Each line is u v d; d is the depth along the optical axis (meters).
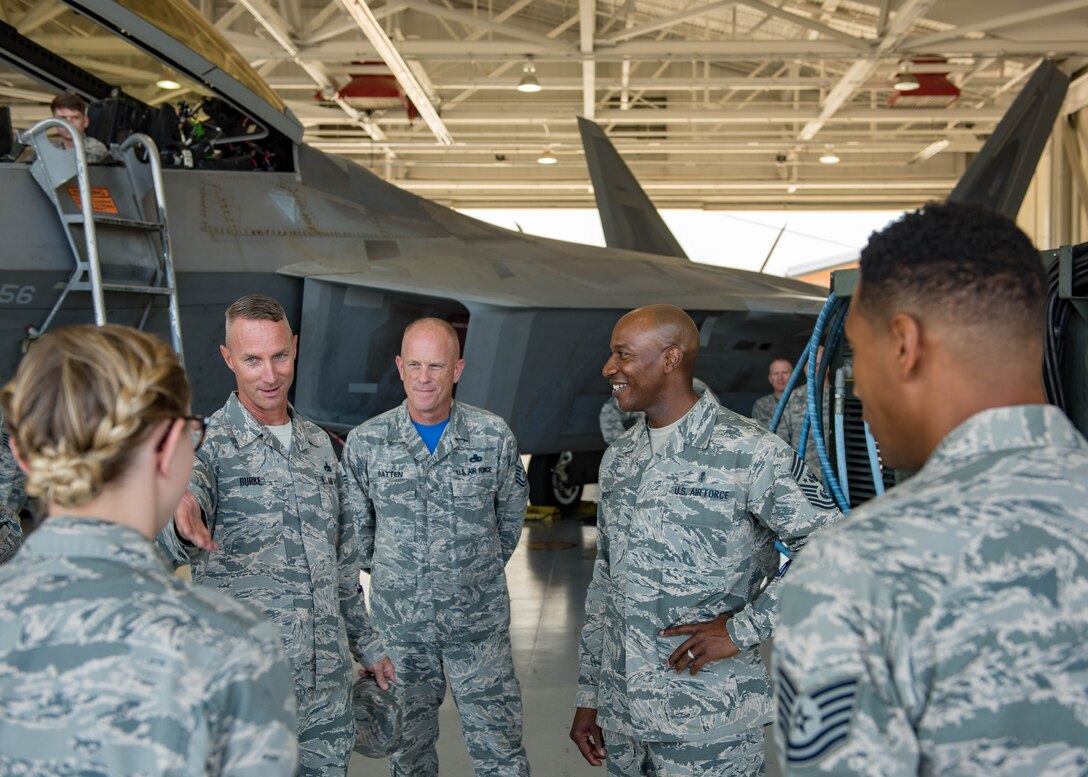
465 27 22.64
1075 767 1.13
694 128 26.94
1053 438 1.26
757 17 20.91
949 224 1.29
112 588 1.28
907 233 1.31
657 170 28.44
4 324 5.42
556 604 7.57
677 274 10.64
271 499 2.96
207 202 7.18
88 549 1.30
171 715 1.22
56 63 6.66
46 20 6.11
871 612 1.16
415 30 22.62
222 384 7.05
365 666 3.25
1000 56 17.28
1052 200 22.33
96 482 1.28
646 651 2.80
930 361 1.30
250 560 2.93
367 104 20.28
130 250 5.59
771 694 2.86
